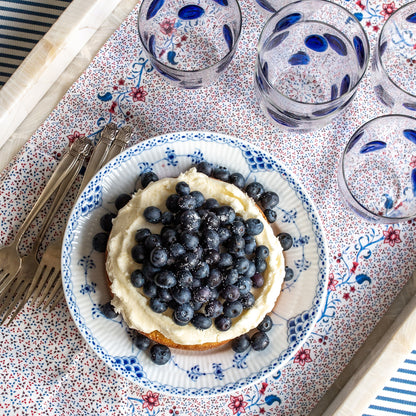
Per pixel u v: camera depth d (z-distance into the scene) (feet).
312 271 2.42
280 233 2.44
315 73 2.57
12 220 2.51
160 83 2.56
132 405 2.44
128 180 2.43
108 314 2.36
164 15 2.56
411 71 2.62
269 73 2.56
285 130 2.55
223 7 2.52
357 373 2.41
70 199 2.52
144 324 2.28
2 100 2.40
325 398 2.46
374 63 2.55
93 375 2.45
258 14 2.60
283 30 2.48
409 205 2.56
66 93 2.54
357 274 2.51
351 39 2.50
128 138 2.51
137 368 2.37
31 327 2.46
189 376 2.38
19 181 2.52
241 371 2.39
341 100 2.39
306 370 2.47
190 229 2.23
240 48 2.58
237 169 2.46
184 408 2.45
